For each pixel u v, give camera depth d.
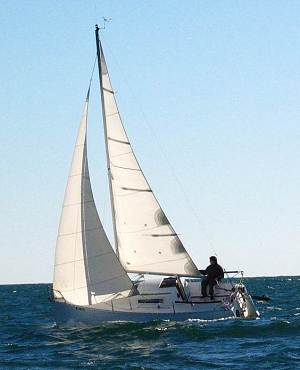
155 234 74.38
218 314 71.69
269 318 79.44
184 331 64.88
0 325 84.12
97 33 74.38
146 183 75.00
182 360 52.62
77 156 70.50
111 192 74.00
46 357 55.59
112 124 74.38
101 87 74.25
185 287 73.31
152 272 73.94
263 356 53.31
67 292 69.69
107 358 54.50
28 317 98.75
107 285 69.62
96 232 69.94
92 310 69.12
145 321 69.25
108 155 74.19
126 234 73.88
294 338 61.78
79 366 51.44
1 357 56.22
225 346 58.41
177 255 74.56
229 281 74.12
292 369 48.59
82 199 70.06
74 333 67.00
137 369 49.81
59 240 69.62
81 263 69.62
